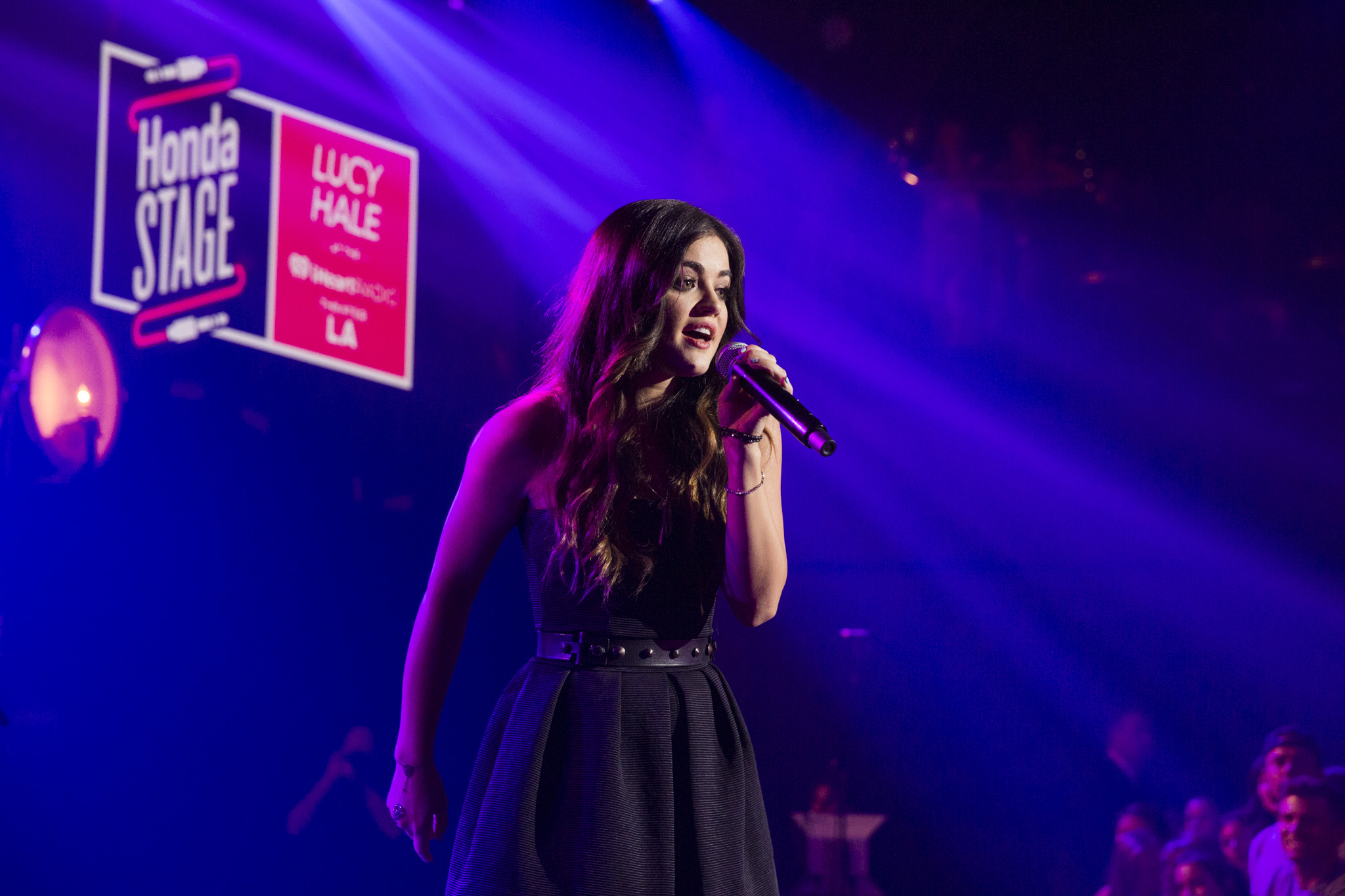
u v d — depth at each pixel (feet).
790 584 29.76
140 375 23.56
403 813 6.96
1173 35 30.01
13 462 21.24
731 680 29.12
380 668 27.84
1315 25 29.17
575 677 6.38
